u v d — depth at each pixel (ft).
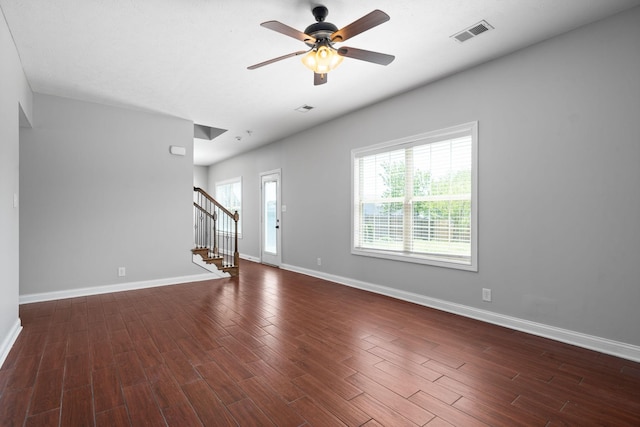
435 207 12.60
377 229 14.97
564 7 8.01
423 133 12.79
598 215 8.65
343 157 16.60
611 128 8.41
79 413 6.07
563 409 6.20
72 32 8.96
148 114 15.92
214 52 10.12
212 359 8.25
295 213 20.17
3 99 8.24
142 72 11.48
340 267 16.89
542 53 9.59
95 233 14.56
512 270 10.34
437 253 12.53
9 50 8.80
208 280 17.49
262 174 23.53
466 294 11.58
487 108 10.85
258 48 9.89
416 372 7.60
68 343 9.22
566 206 9.20
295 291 15.19
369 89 13.16
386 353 8.61
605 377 7.34
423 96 12.80
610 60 8.40
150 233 15.90
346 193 16.46
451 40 9.51
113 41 9.44
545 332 9.62
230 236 28.19
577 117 8.96
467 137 11.57
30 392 6.76
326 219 17.75
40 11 8.01
